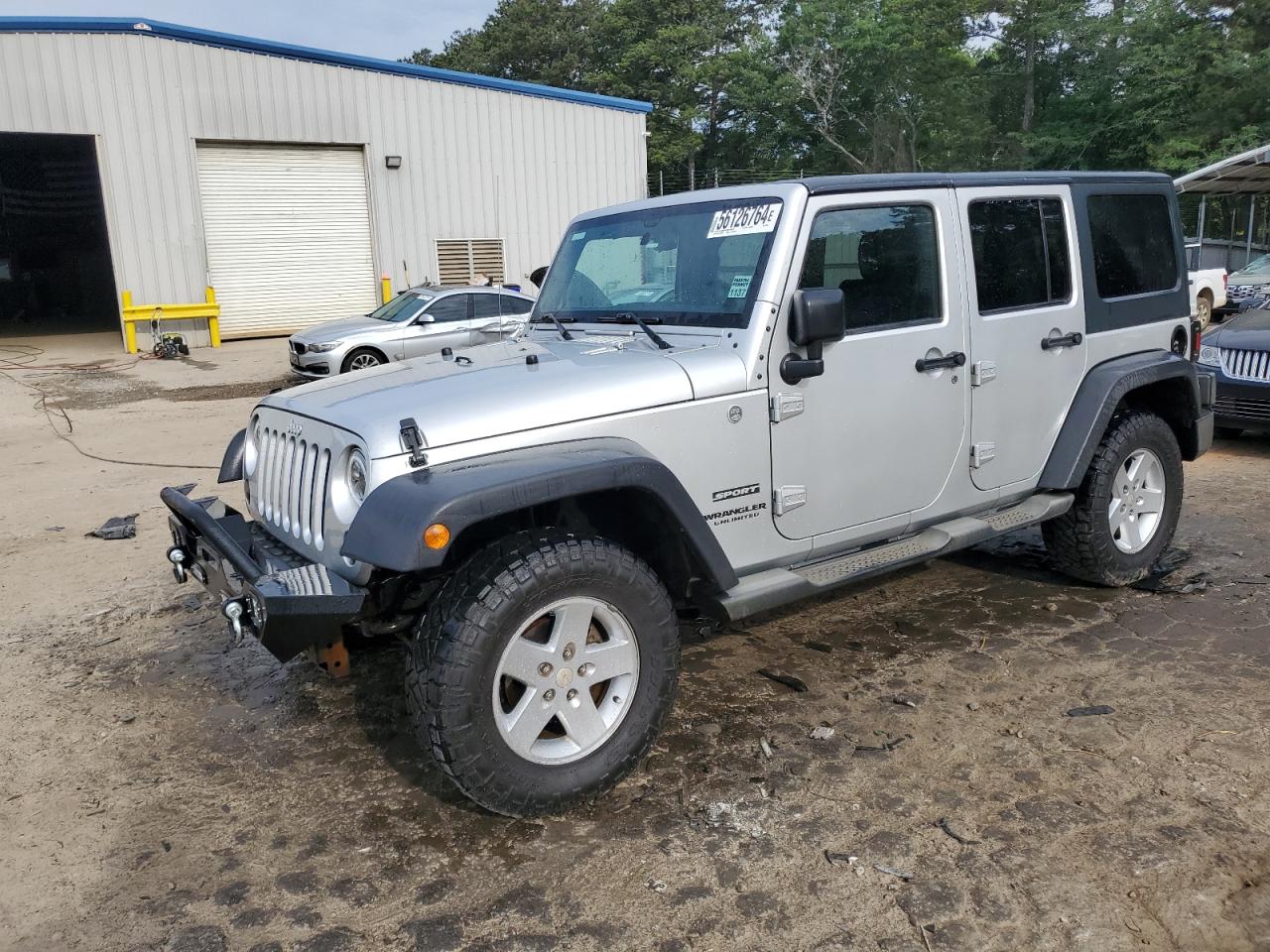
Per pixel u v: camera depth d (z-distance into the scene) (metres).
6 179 27.92
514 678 3.04
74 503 7.83
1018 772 3.33
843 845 2.96
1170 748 3.45
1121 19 38.00
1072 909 2.63
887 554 3.99
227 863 3.00
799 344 3.51
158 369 17.06
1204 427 5.22
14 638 4.93
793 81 44.97
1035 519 4.48
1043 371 4.51
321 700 4.13
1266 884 2.71
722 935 2.59
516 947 2.58
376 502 2.86
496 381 3.32
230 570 3.20
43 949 2.63
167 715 4.03
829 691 4.01
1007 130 44.00
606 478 2.99
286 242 20.75
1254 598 4.87
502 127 22.53
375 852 3.03
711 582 3.39
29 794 3.44
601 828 3.10
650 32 53.19
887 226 3.89
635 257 4.11
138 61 18.52
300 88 20.14
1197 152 34.78
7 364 17.67
